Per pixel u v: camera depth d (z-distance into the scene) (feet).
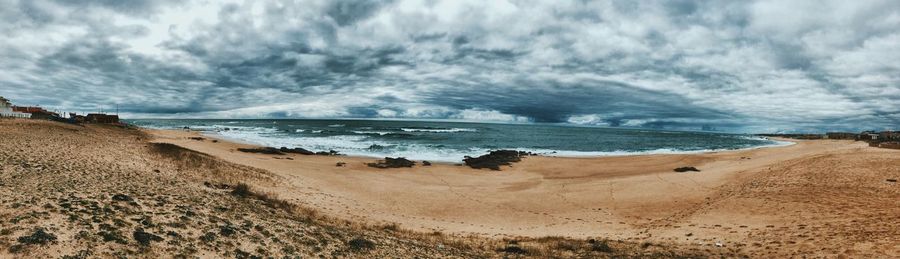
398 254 45.32
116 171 73.10
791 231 59.72
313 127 520.01
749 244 55.83
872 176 90.07
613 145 300.81
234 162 117.80
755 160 147.13
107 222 36.88
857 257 44.57
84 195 45.55
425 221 76.23
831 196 78.28
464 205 90.63
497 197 98.53
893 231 52.31
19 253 28.09
